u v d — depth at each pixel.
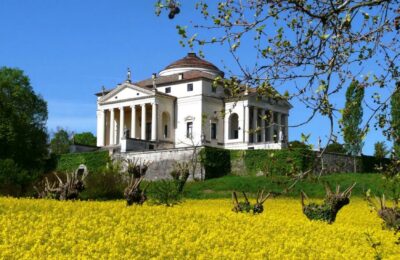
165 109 104.06
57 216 20.27
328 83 9.94
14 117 76.56
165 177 78.62
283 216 28.64
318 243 19.41
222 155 77.75
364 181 56.72
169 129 104.00
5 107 77.12
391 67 10.15
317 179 10.05
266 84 10.27
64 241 15.60
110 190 49.91
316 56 10.13
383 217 23.30
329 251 17.61
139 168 44.44
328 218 27.45
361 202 44.91
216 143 101.31
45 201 25.05
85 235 16.92
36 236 15.92
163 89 106.75
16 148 75.50
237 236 18.86
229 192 59.00
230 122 103.75
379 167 10.30
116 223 19.89
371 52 10.11
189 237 17.80
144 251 15.27
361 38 9.89
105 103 108.94
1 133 74.50
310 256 16.62
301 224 23.50
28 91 90.94
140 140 87.75
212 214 23.88
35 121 89.75
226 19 10.23
